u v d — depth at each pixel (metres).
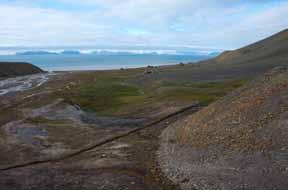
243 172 15.45
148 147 23.44
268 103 20.72
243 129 19.16
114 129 30.66
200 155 18.61
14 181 18.48
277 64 67.12
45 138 29.00
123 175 18.44
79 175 18.95
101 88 62.03
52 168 20.59
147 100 43.66
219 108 24.61
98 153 23.33
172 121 30.44
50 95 54.84
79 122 34.94
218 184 15.16
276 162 15.15
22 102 50.59
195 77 64.25
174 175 17.28
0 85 92.00
